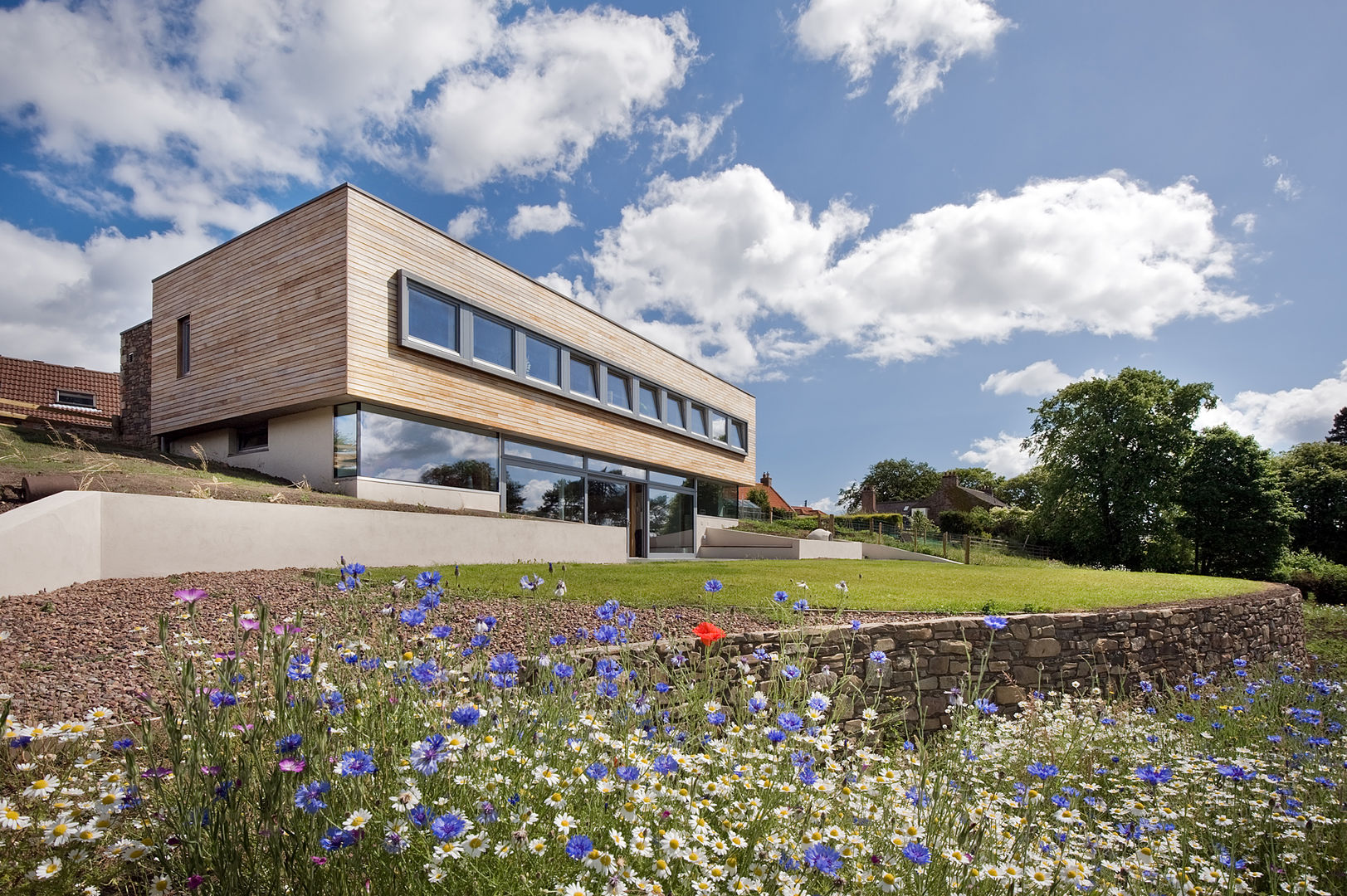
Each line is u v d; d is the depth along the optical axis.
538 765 1.71
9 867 1.42
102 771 1.73
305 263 11.24
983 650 6.20
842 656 5.33
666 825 1.61
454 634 2.87
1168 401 30.56
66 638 4.09
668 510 20.83
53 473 7.88
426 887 1.32
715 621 5.85
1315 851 2.62
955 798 2.12
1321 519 35.50
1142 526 30.53
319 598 5.47
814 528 27.06
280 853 1.32
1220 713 4.82
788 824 1.76
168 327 13.77
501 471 14.17
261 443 12.66
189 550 6.99
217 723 1.44
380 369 11.09
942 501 52.16
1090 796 3.05
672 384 20.34
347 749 1.63
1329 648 12.21
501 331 13.86
